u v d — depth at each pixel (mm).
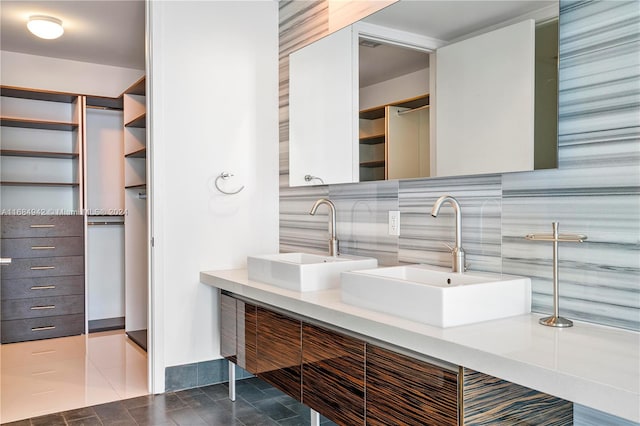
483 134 2025
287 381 2365
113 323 5133
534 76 1842
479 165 2043
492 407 1520
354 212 2877
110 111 5348
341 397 1983
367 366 1841
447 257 2291
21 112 4863
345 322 1909
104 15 3957
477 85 2049
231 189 3375
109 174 5332
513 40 1914
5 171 4797
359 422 1887
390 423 1735
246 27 3426
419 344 1583
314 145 3113
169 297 3170
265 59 3504
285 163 3486
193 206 3242
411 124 2359
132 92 4688
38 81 4930
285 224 3504
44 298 4594
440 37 2207
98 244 5309
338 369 1999
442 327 1637
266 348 2549
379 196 2689
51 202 4996
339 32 2867
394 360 1712
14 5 3748
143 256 4852
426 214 2400
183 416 2787
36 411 2885
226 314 3012
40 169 4961
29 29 3943
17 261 4473
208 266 3299
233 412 2840
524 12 1876
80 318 4758
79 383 3369
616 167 1633
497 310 1772
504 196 2012
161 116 3125
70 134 5090
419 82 2314
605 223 1666
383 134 2531
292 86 3354
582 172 1729
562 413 1710
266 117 3510
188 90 3221
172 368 3186
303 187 3305
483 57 2023
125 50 4785
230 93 3367
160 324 3139
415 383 1626
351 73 2762
